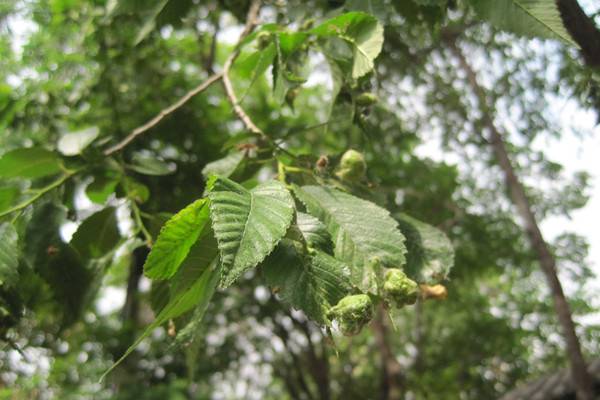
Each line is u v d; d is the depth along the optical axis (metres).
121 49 5.79
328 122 2.05
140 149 6.64
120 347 8.21
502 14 1.70
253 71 2.27
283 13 2.96
